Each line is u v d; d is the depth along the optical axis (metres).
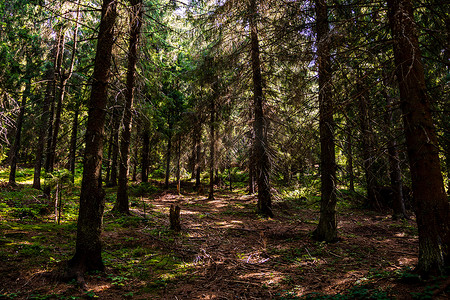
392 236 8.93
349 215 13.59
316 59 5.54
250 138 13.02
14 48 14.00
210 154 17.91
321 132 7.91
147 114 13.02
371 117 5.93
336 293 4.42
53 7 7.81
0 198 10.77
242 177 29.44
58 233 7.23
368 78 6.49
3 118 9.17
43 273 4.73
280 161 11.71
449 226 4.16
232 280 5.27
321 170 8.19
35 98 16.27
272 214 12.48
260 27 10.34
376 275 4.92
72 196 13.99
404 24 4.49
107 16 5.45
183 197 19.64
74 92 14.13
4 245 5.69
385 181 9.34
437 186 4.25
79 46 13.57
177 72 21.33
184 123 18.56
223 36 11.27
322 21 7.17
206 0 11.31
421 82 4.48
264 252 7.15
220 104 13.61
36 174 16.11
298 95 6.76
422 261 4.24
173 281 5.15
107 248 6.71
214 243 7.98
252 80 12.91
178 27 12.38
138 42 10.05
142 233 8.15
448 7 5.36
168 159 23.08
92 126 5.15
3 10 12.98
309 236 8.42
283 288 4.86
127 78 10.59
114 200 14.95
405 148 4.95
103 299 4.21
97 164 5.13
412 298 3.66
